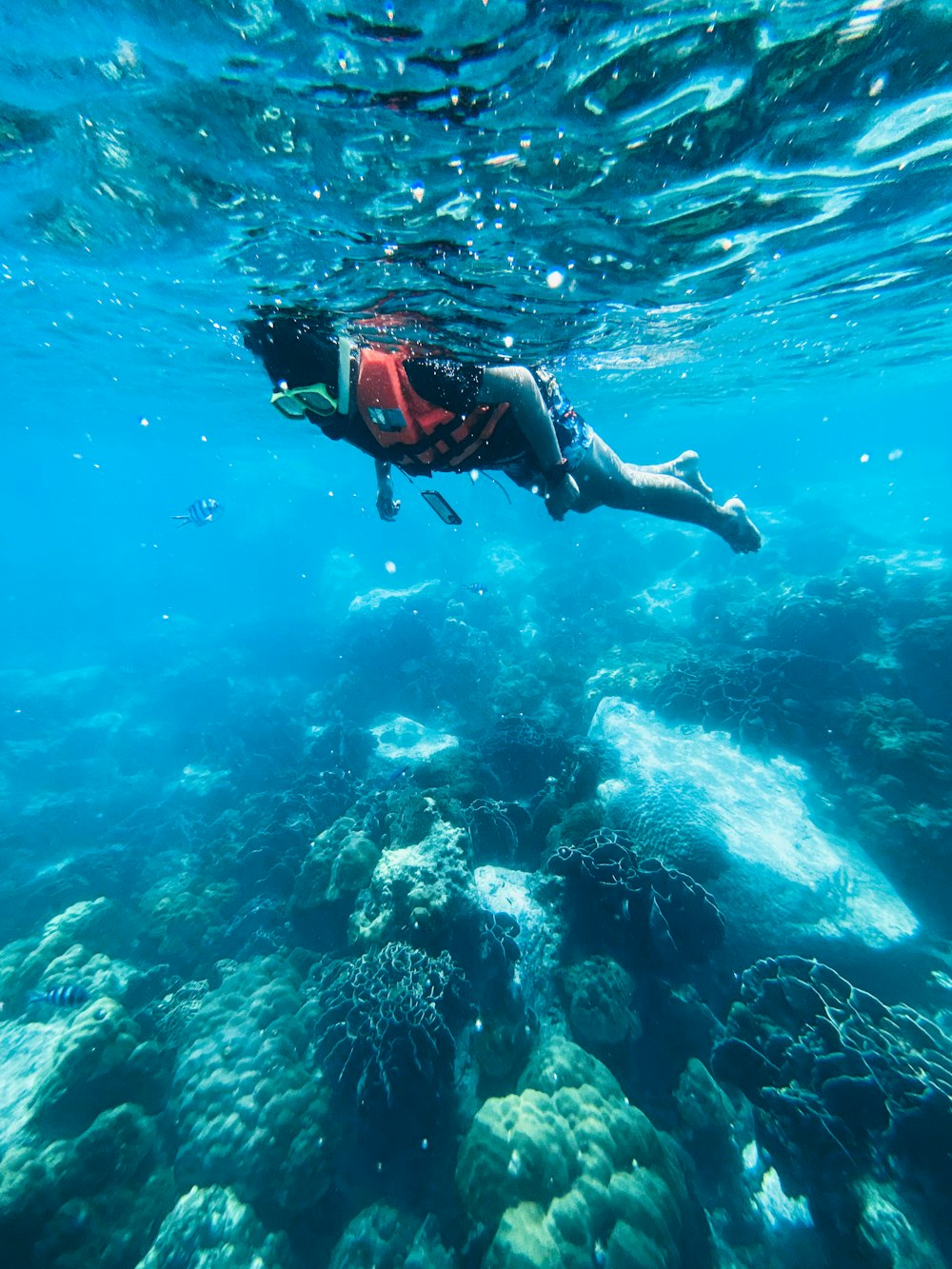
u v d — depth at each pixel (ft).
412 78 7.20
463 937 10.85
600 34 6.63
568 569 45.14
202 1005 11.57
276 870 16.48
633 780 15.74
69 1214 8.28
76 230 13.56
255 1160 8.85
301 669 40.70
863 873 13.08
